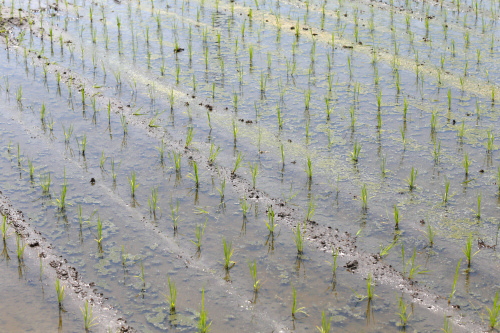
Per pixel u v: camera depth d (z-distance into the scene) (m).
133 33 12.00
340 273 5.38
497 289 5.09
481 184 6.66
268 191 6.69
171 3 14.37
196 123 8.28
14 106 8.70
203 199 6.55
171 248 5.75
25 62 10.38
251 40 11.63
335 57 10.69
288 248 5.74
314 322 4.80
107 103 8.87
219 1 14.63
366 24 12.56
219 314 4.90
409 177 6.86
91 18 12.78
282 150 7.18
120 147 7.64
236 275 5.38
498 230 5.87
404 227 5.97
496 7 13.55
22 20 12.64
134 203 6.48
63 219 6.18
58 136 7.89
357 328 4.72
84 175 7.00
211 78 9.80
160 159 7.36
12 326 4.73
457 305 4.94
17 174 6.97
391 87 9.36
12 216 6.20
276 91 9.28
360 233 5.94
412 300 5.02
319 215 6.24
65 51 10.95
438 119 8.25
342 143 7.67
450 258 5.50
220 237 5.92
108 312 4.94
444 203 6.34
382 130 7.98
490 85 9.34
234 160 7.35
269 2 14.52
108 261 5.56
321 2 14.46
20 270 5.43
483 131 7.88
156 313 4.92
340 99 8.96
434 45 11.12
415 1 14.28
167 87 9.45
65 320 4.83
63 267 5.48
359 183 6.79
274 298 5.09
